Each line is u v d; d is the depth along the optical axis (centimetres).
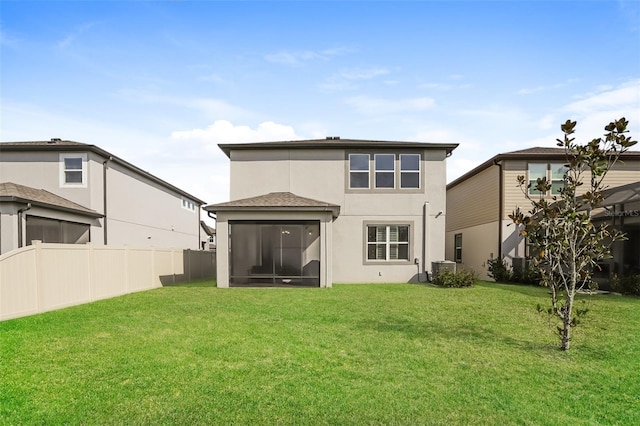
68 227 1490
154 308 864
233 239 1448
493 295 1068
